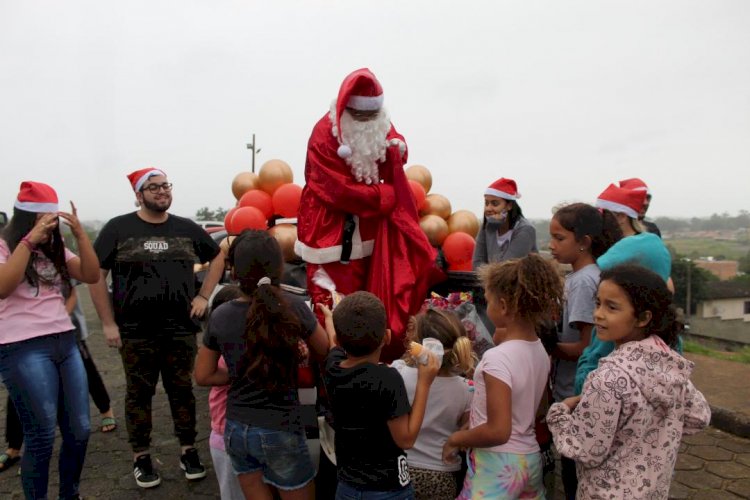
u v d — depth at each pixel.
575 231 2.79
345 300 2.36
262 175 4.75
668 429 2.03
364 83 3.38
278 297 2.49
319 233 3.52
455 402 2.64
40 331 3.11
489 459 2.36
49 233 3.16
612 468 2.03
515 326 2.43
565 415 2.15
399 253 3.61
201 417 5.29
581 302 2.68
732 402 5.00
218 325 2.62
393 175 3.59
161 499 3.72
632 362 2.03
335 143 3.52
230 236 4.53
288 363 2.47
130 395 3.87
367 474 2.29
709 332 21.03
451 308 3.64
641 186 3.98
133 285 3.80
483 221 4.51
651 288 2.06
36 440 3.11
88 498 3.73
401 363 2.77
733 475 3.96
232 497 3.01
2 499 3.73
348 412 2.30
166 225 3.93
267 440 2.51
